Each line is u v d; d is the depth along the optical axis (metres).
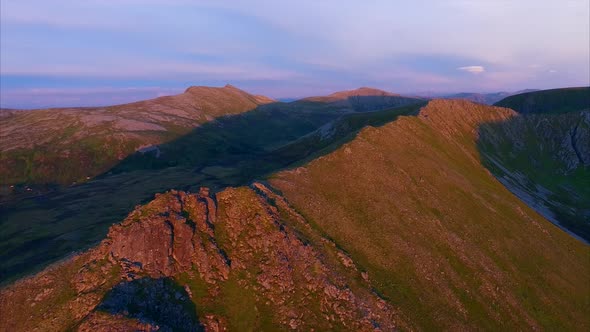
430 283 63.03
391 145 102.44
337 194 76.81
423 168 97.88
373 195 79.38
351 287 54.94
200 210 56.25
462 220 84.50
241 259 53.91
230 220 58.31
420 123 129.88
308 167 82.38
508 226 90.19
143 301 45.12
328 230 65.62
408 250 67.69
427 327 54.50
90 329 39.09
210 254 52.66
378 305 53.94
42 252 95.94
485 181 115.50
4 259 93.31
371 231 69.31
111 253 49.09
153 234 50.09
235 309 48.56
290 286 51.94
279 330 47.09
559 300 72.62
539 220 101.50
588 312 72.44
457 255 72.31
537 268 79.50
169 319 44.91
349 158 88.75
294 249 56.72
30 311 44.62
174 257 50.91
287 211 64.62
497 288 68.56
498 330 60.16
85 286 46.12
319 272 54.69
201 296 48.84
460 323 57.78
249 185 69.25
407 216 76.94
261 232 57.06
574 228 113.44
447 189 94.38
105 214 127.44
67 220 122.12
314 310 50.00
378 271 61.22
